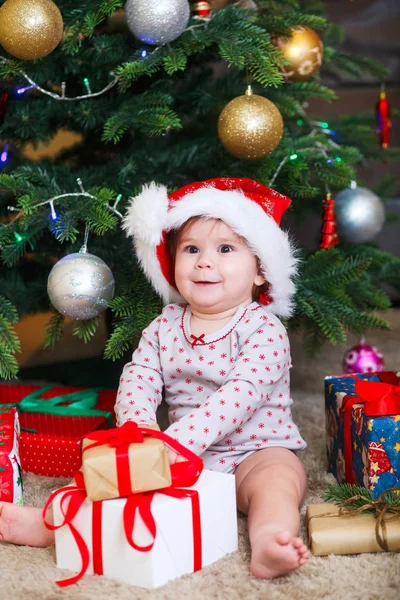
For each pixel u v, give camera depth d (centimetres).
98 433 96
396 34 255
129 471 91
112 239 154
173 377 121
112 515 91
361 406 112
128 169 143
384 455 106
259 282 122
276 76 129
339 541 98
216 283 116
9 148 157
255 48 129
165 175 159
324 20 143
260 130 130
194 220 118
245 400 109
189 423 105
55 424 137
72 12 133
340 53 183
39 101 148
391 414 107
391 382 128
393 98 261
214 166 156
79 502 94
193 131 172
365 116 195
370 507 102
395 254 262
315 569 94
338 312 148
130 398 116
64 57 142
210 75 166
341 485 109
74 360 205
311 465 131
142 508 89
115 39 142
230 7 139
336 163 150
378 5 255
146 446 92
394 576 92
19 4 120
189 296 118
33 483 125
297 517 98
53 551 101
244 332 116
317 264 152
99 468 91
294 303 135
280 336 117
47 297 155
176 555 92
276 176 148
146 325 130
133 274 145
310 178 160
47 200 128
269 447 115
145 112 133
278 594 88
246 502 106
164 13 124
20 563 97
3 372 124
